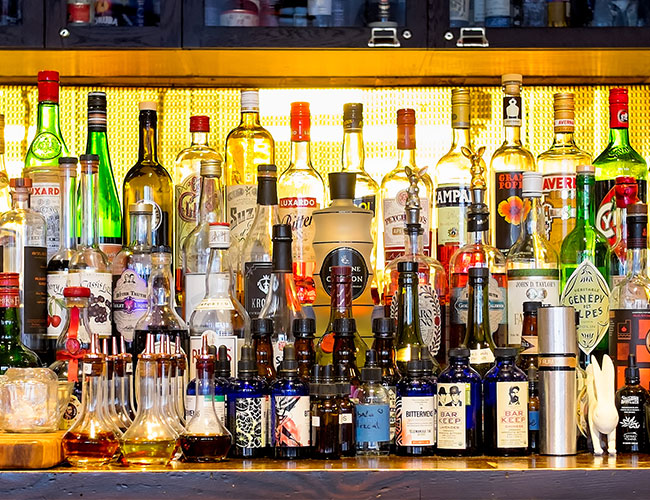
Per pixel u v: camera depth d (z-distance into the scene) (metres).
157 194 2.74
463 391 2.19
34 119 2.96
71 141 2.96
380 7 2.67
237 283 2.57
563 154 2.76
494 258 2.48
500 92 2.98
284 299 2.41
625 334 2.39
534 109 2.98
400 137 2.76
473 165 2.54
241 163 2.79
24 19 2.66
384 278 2.64
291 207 2.64
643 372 2.37
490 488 2.00
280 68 2.83
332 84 2.96
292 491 1.99
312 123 2.98
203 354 2.13
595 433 2.24
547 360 2.19
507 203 2.71
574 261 2.50
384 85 2.98
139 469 2.01
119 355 2.21
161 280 2.35
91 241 2.51
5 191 2.77
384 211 2.73
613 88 2.87
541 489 2.00
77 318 2.24
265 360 2.31
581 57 2.74
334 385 2.13
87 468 2.04
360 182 2.74
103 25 2.66
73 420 2.30
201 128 2.77
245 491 1.99
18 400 2.18
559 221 2.71
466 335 2.35
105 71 2.85
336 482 2.00
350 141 2.78
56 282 2.54
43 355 2.54
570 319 2.19
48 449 2.02
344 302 2.36
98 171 2.55
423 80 2.94
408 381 2.21
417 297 2.36
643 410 2.28
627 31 2.67
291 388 2.15
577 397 2.28
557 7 2.68
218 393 2.19
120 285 2.51
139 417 2.11
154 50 2.67
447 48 2.67
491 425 2.20
